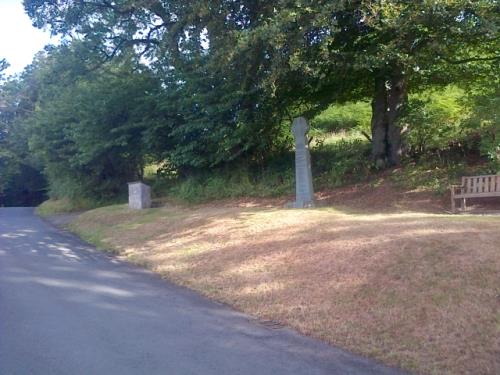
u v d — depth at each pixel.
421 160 15.94
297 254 8.97
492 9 12.61
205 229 12.44
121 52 22.81
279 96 16.73
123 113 22.31
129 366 5.32
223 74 16.48
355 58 14.04
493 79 15.05
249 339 6.16
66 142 26.50
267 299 7.59
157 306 7.69
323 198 15.34
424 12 12.33
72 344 6.01
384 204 13.59
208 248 10.89
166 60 19.94
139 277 9.82
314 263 8.34
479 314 5.78
